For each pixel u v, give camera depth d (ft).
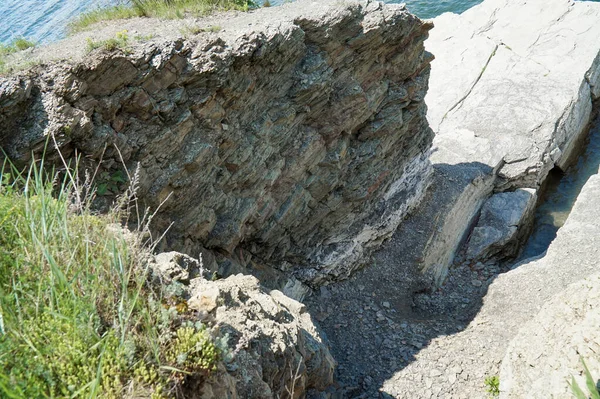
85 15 38.04
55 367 13.88
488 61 77.56
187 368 15.57
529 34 79.61
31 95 25.13
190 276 23.11
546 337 31.40
